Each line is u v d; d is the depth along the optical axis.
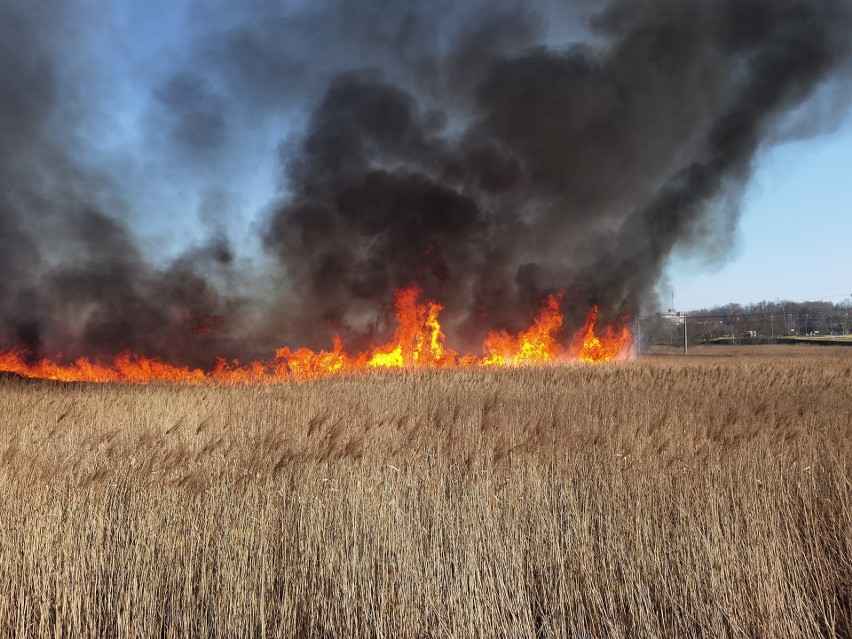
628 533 4.10
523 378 14.63
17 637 3.53
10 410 9.78
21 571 3.76
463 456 5.09
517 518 4.22
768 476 4.82
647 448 5.41
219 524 4.04
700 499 4.42
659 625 3.48
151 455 4.89
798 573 3.81
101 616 3.64
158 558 3.88
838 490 4.66
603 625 3.51
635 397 10.57
